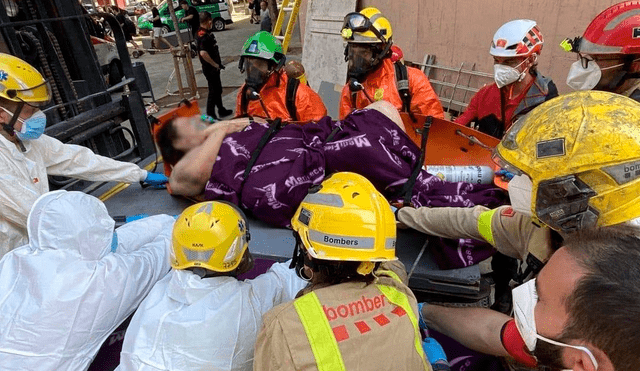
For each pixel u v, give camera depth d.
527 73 2.53
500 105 2.70
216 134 2.18
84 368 1.55
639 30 1.87
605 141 0.93
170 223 2.07
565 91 4.48
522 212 1.12
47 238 1.50
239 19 22.03
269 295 1.52
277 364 1.05
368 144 1.92
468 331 1.33
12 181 1.86
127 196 2.53
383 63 2.96
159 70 11.28
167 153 2.22
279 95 3.19
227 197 2.03
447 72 5.78
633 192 0.92
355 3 6.04
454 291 1.67
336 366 1.01
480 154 2.34
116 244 1.74
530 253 1.27
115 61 6.09
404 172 1.93
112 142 3.15
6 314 1.45
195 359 1.31
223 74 9.88
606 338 0.67
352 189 1.20
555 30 4.41
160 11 14.14
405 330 1.09
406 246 1.81
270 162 2.02
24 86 1.86
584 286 0.72
